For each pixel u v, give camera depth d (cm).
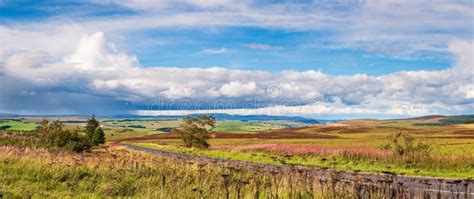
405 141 4103
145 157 2939
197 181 1902
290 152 5091
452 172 3378
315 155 4681
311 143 9912
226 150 6109
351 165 3975
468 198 1875
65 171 1959
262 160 4684
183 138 7544
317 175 2483
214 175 2056
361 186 1516
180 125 7650
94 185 1820
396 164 3825
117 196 1688
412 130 19512
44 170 1941
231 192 1639
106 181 1895
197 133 7525
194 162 2684
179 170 2195
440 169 3519
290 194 1545
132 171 2116
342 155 4366
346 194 1502
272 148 5691
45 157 2258
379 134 17012
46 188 1727
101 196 1669
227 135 16025
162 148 7850
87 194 1675
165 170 2195
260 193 1623
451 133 16262
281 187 1658
